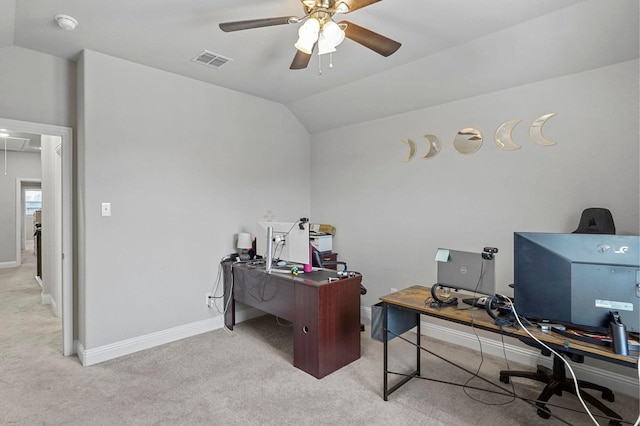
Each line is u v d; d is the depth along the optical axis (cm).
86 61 280
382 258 392
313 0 178
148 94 316
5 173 746
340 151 438
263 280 318
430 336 347
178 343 329
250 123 400
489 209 308
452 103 331
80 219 291
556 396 236
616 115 243
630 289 147
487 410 222
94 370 273
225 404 227
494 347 304
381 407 225
